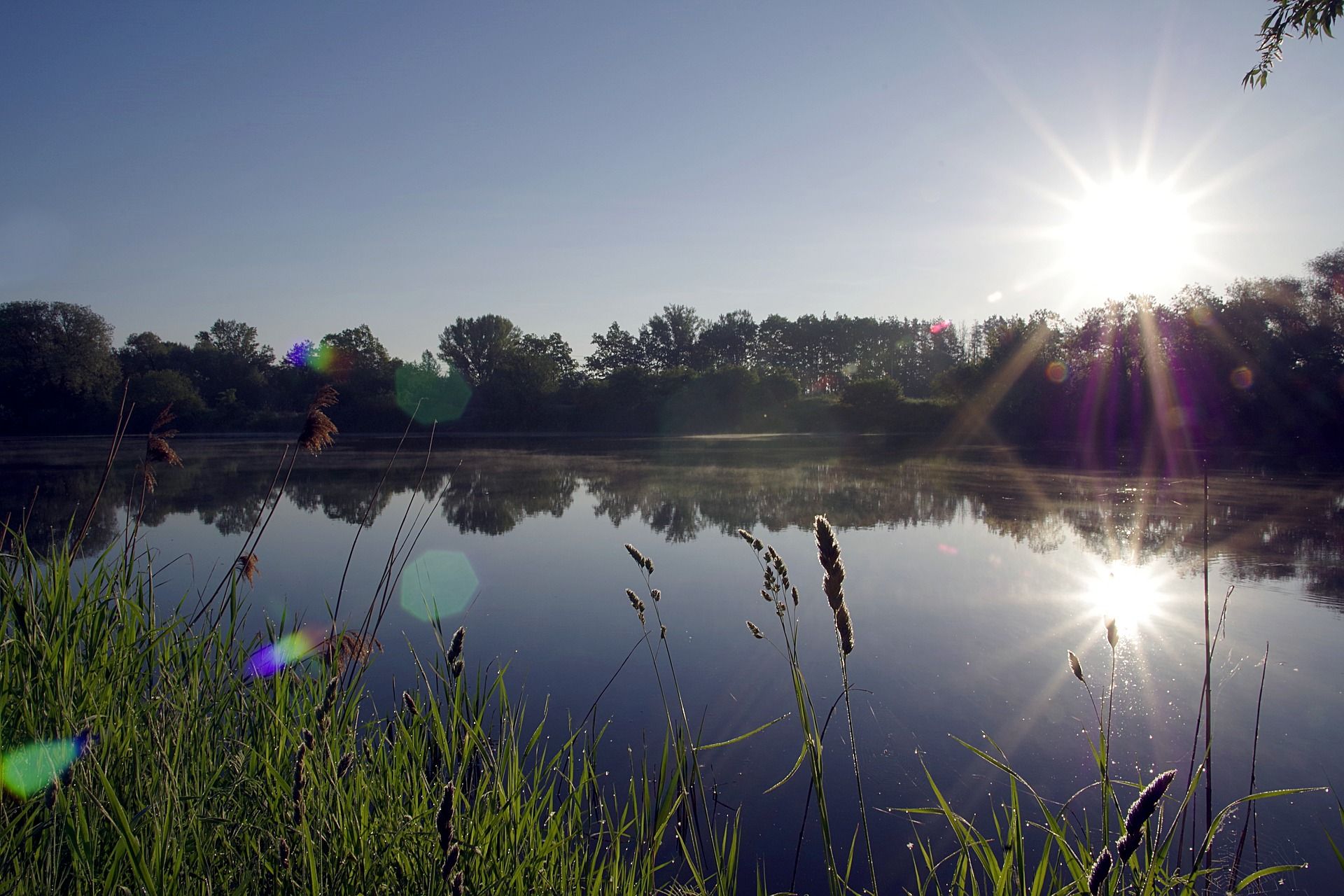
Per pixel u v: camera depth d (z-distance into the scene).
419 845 2.47
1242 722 5.73
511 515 15.41
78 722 2.58
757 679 6.69
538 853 2.78
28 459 28.42
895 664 7.04
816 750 2.43
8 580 3.04
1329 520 13.88
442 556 11.55
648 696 6.27
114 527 13.59
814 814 4.66
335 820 2.50
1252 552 11.36
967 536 12.91
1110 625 2.64
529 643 7.57
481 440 44.56
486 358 75.00
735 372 53.88
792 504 16.59
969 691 6.43
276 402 59.31
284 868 2.26
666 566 10.88
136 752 2.49
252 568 3.87
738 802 4.77
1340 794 4.71
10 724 2.54
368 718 5.06
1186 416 32.66
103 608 3.29
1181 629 7.89
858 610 8.68
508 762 3.58
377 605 8.77
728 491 18.89
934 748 5.48
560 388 59.06
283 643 4.45
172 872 2.15
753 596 9.30
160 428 3.95
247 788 2.73
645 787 3.42
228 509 16.06
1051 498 17.39
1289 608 8.52
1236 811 4.53
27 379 44.09
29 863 2.11
